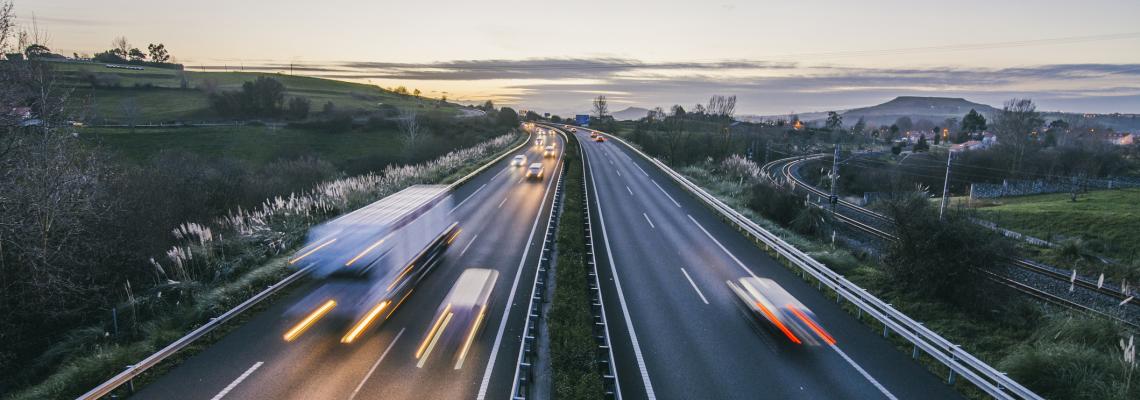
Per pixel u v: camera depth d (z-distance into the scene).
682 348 14.64
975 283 17.20
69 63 108.69
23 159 16.34
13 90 16.33
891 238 20.83
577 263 20.95
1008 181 61.41
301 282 18.83
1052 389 12.10
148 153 57.97
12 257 15.51
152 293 16.86
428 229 22.92
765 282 19.84
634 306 17.80
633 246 25.78
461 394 11.88
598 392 11.29
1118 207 39.47
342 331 15.00
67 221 16.23
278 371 12.68
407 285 19.05
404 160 61.28
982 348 14.67
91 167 18.47
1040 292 21.58
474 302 17.38
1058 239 32.31
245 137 71.81
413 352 13.77
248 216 25.03
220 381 12.18
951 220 18.55
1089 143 76.12
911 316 16.86
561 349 13.19
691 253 24.59
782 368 13.54
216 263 19.69
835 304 18.14
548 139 94.75
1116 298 21.75
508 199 37.44
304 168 45.47
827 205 46.38
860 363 13.83
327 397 11.61
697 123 107.75
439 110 122.31
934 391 12.48
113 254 17.83
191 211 24.70
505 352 13.93
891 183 61.16
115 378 11.07
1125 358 11.98
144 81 108.44
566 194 35.78
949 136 137.00
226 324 15.27
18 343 14.54
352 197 31.41
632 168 57.94
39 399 11.17
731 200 36.53
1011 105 84.06
